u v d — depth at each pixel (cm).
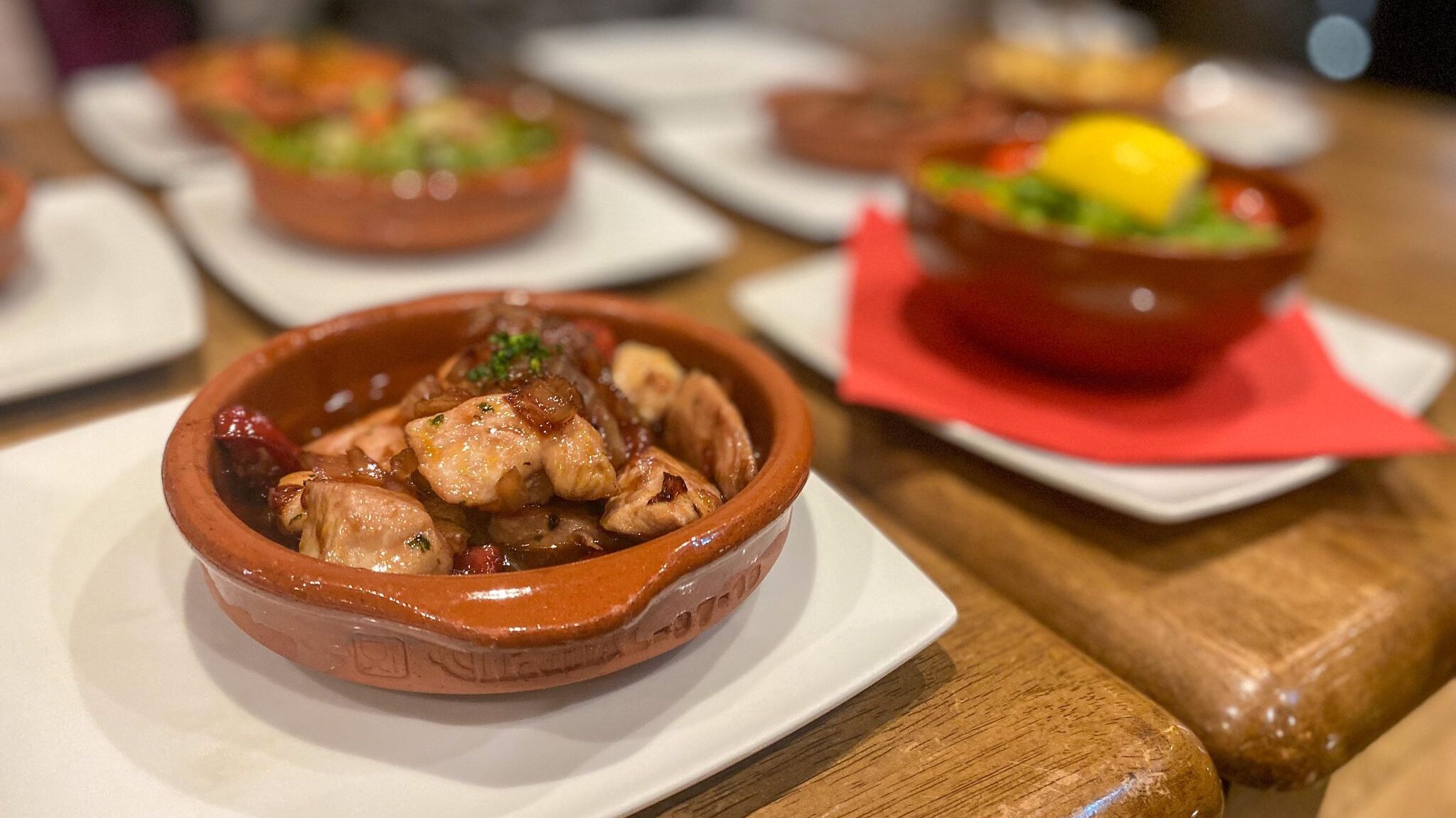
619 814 26
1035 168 48
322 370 35
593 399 32
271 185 52
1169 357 44
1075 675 34
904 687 33
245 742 27
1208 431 43
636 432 34
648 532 29
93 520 34
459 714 29
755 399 34
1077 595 38
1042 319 43
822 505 35
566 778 27
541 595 24
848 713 32
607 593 24
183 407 37
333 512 27
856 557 34
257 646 30
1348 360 49
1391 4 137
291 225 53
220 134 67
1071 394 45
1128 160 44
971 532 40
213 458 30
